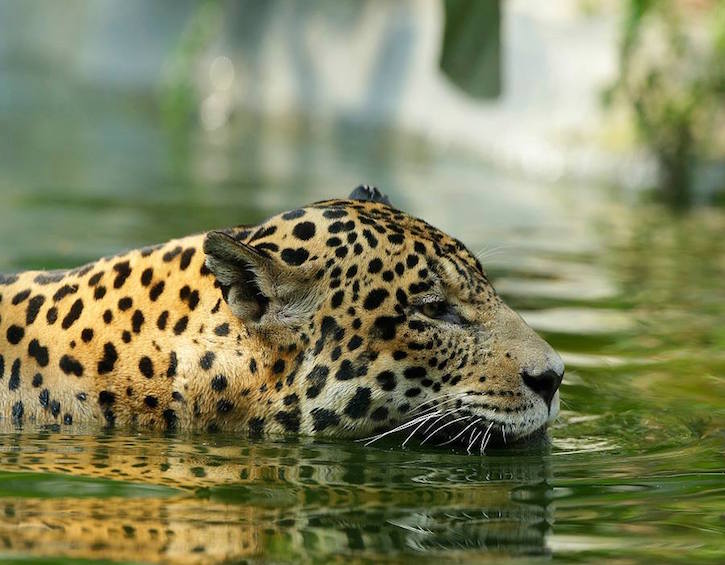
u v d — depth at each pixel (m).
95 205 27.06
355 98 40.03
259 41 44.56
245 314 13.15
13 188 29.31
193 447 12.71
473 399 13.16
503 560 9.28
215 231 12.91
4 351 13.99
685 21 34.88
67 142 37.91
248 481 11.45
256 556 9.30
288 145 38.59
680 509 10.66
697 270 22.00
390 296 13.25
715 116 32.47
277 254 13.25
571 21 35.78
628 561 9.30
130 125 42.19
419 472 11.93
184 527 9.99
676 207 28.38
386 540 9.70
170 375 13.38
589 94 33.69
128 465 11.95
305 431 13.28
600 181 31.72
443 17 15.43
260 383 13.27
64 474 11.58
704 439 13.21
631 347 17.20
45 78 51.09
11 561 9.16
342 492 11.12
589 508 10.68
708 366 16.31
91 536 9.73
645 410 14.41
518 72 35.16
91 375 13.59
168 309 13.55
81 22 52.69
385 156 36.41
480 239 24.08
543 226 25.67
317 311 13.25
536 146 33.22
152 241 22.97
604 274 21.61
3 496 10.81
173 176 31.69
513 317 13.61
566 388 15.28
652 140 31.81
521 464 12.32
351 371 13.19
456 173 33.09
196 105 44.34
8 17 54.69
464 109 35.91
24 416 13.71
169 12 49.19
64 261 20.95
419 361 13.27
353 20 41.66
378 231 13.43
